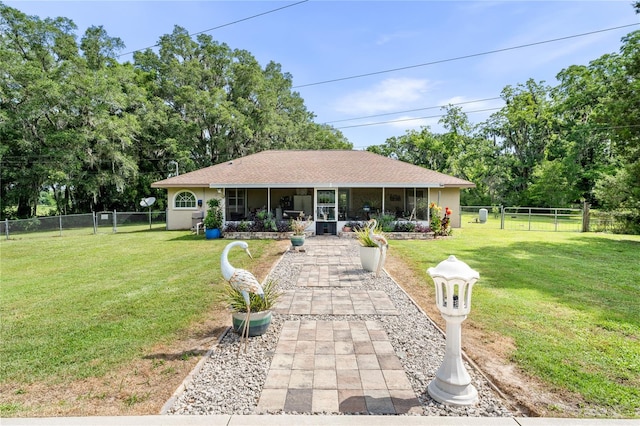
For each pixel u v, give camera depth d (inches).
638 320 187.8
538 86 1343.5
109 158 888.3
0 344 159.6
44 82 753.6
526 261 355.6
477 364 138.6
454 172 1352.1
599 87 1117.7
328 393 116.9
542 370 133.5
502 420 97.0
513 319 188.5
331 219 585.9
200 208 688.4
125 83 956.6
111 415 104.0
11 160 792.3
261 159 732.0
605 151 1190.9
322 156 744.3
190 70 1134.4
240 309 170.7
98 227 767.1
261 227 565.6
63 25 918.4
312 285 264.7
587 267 325.4
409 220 578.6
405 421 96.4
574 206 1132.5
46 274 307.9
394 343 159.3
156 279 285.0
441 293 116.6
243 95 1250.6
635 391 118.9
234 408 108.2
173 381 125.5
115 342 161.0
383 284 268.4
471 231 650.2
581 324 181.8
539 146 1348.4
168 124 1022.4
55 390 120.6
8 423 96.2
